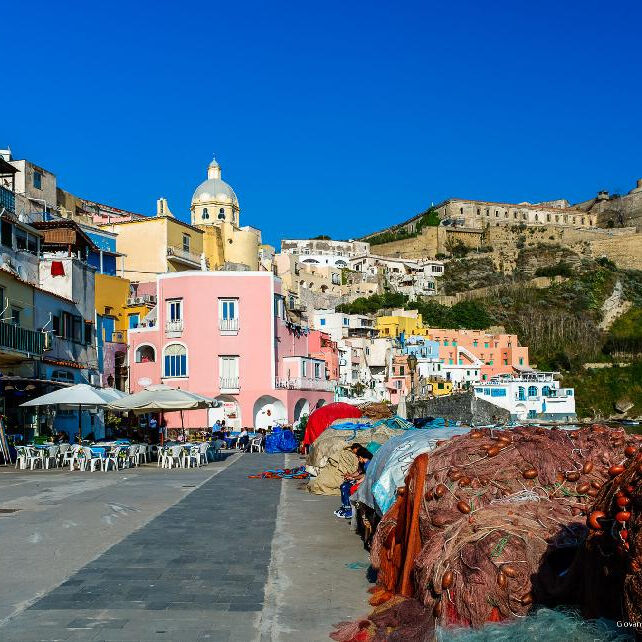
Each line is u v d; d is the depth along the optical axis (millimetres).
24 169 53188
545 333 121062
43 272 36062
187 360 54094
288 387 54938
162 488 17812
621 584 4719
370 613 6844
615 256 147875
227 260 83250
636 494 4566
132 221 66875
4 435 26031
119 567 8781
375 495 8883
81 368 35812
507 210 166375
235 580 8195
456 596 5406
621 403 102062
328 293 118812
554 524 5824
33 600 7305
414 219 169375
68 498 15531
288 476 20766
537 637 4781
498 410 68125
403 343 97562
